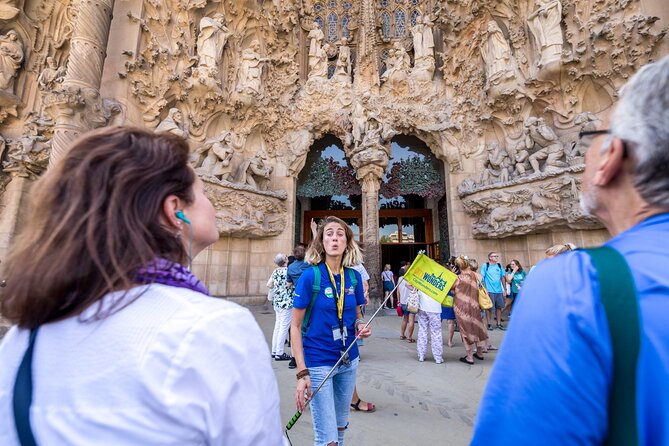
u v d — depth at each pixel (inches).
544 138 429.7
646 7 359.9
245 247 512.4
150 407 21.4
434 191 570.9
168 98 445.7
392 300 497.0
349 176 589.9
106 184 26.6
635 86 28.6
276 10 525.3
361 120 537.3
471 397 157.8
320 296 86.1
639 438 18.8
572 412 20.3
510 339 24.9
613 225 30.7
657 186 25.9
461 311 219.9
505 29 481.7
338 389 88.1
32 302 23.5
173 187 31.1
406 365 209.8
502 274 353.1
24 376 22.9
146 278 26.3
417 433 122.7
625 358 19.6
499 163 474.0
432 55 552.1
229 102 484.4
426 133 538.6
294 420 78.7
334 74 568.7
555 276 24.8
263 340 28.8
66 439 20.6
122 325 23.4
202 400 22.5
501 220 450.0
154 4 428.8
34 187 27.5
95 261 23.7
